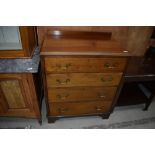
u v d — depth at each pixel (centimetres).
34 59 134
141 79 165
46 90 144
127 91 205
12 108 160
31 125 177
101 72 138
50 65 125
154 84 189
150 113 205
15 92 145
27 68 125
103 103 169
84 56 122
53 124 180
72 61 125
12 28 117
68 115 174
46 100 153
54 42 134
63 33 148
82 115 178
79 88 148
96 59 127
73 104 163
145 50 189
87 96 157
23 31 116
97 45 135
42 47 125
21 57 131
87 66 131
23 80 134
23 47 125
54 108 163
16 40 124
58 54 118
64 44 132
